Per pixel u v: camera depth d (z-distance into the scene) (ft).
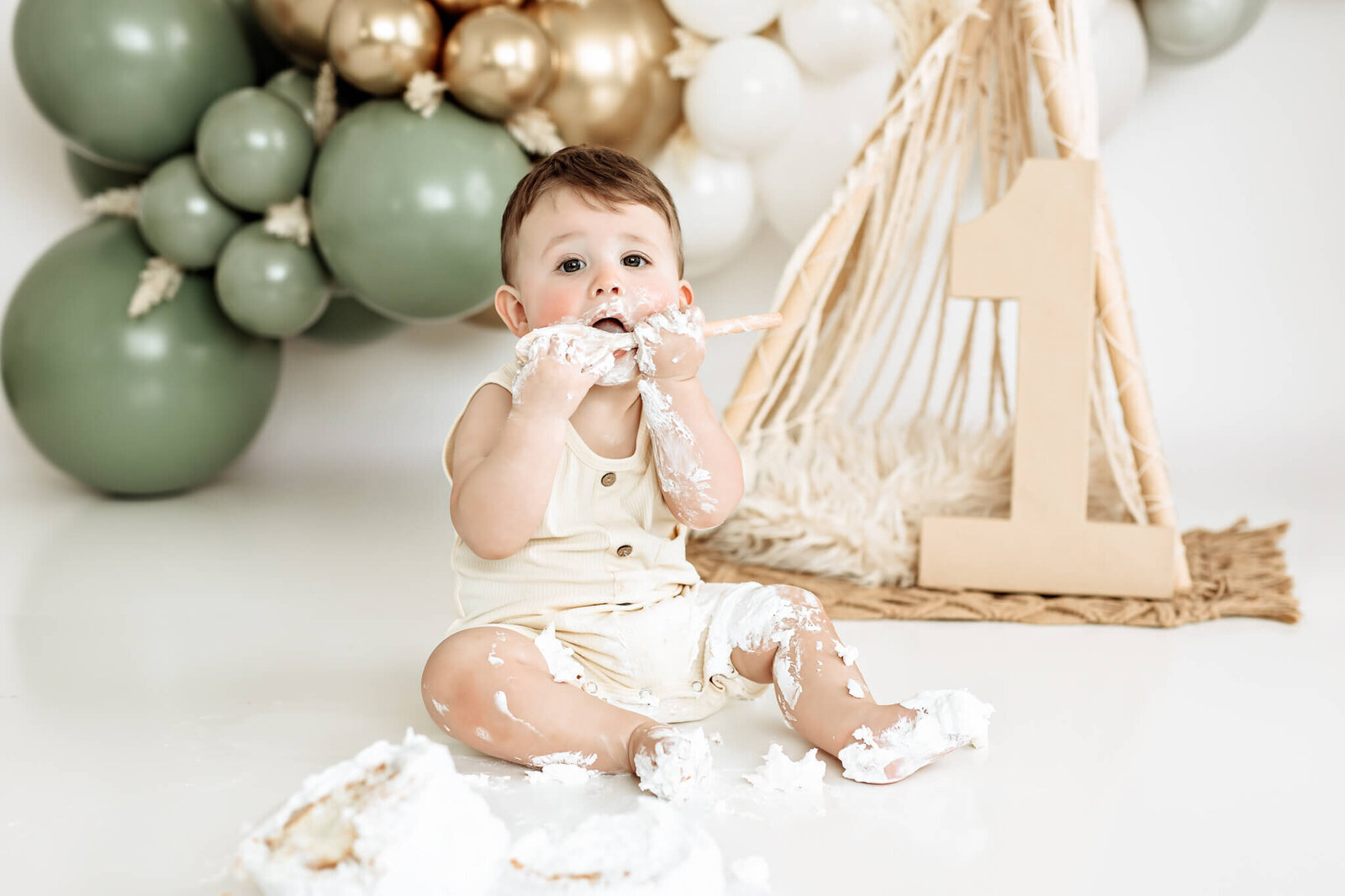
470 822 2.61
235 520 7.67
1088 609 5.46
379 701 4.22
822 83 7.30
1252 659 4.81
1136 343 5.81
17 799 3.33
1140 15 7.70
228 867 2.94
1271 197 8.63
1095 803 3.34
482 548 3.72
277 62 8.18
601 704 3.52
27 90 7.37
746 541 6.23
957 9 6.16
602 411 3.94
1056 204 5.68
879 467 6.49
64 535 7.16
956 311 8.83
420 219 6.70
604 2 7.08
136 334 7.63
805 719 3.65
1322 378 8.68
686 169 7.47
